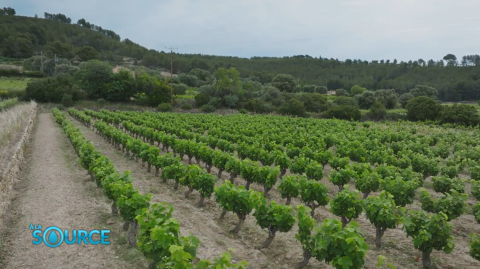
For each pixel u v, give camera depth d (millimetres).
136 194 8094
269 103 67125
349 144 21844
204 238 8820
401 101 82875
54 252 7789
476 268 7871
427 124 49375
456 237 9883
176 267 5082
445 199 9562
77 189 12617
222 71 67000
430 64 173250
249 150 17391
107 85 63000
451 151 26141
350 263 5848
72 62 123562
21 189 12516
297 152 18312
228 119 42938
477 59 185500
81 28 196000
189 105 62438
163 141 21234
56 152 20219
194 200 12141
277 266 7633
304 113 58125
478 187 11938
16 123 23172
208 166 16375
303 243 7164
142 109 60750
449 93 112750
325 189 10133
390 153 19641
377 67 172375
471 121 47562
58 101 58812
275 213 7836
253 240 8969
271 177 11852
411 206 12578
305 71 176875
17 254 7641
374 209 8234
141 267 7246
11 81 75875
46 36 152625
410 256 8414
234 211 9102
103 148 23000
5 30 134375
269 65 194500
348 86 139125
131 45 199125
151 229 6082
